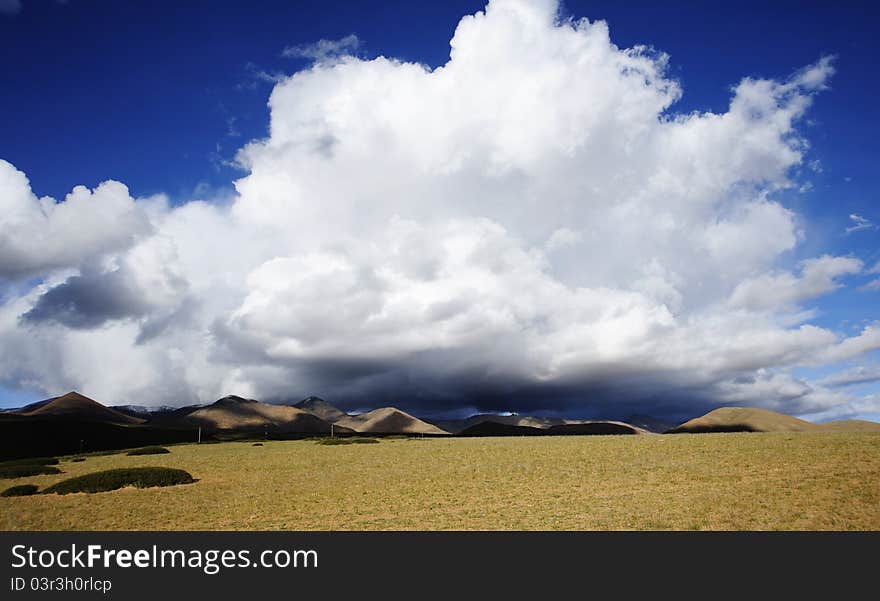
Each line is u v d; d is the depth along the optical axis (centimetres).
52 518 3716
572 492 4072
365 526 3269
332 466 6481
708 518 3119
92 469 7312
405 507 3791
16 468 7044
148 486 5066
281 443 12712
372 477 5319
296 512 3750
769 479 4112
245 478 5606
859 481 3828
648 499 3684
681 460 5288
